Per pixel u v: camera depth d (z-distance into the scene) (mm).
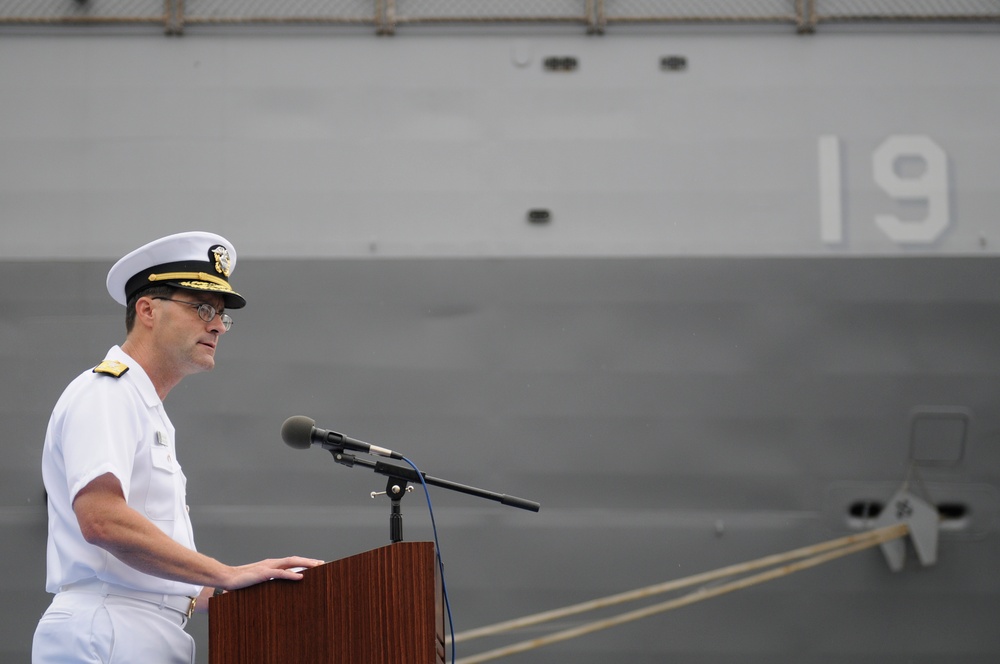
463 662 10422
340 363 10789
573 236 10977
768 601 10609
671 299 10875
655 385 10773
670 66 11203
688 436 10734
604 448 10711
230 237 10984
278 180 11070
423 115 11148
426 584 4281
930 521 10578
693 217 11000
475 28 11250
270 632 4344
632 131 11125
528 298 10875
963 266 10922
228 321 5125
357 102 11164
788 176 11070
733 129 11133
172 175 11070
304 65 11234
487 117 11141
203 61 11227
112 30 11266
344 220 11008
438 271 10906
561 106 11156
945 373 10805
